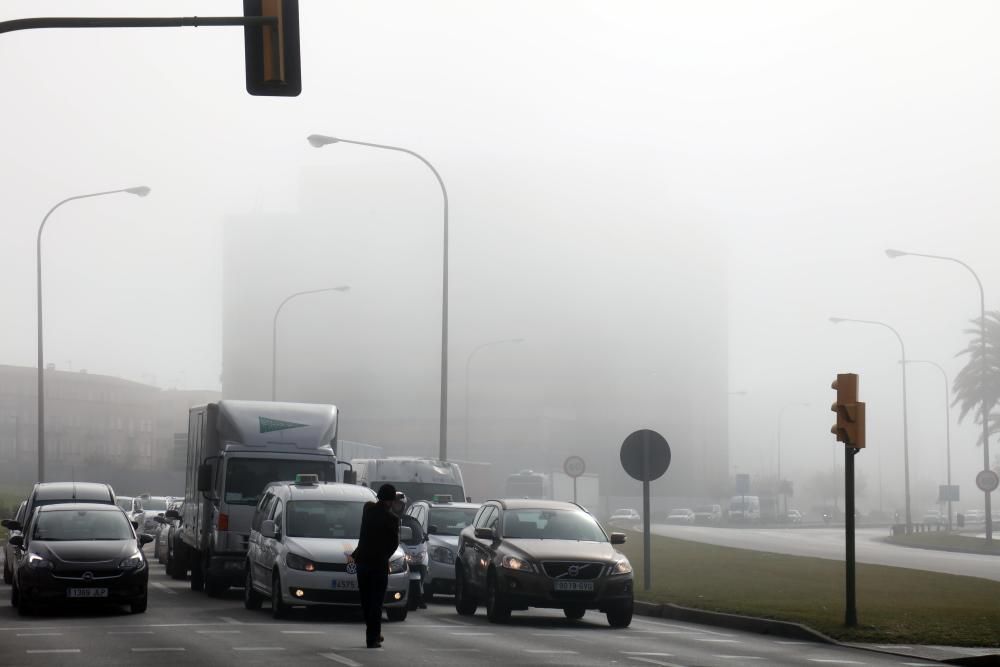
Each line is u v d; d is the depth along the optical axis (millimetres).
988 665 29812
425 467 65562
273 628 36375
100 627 36188
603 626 40688
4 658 28047
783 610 41219
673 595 48156
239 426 50500
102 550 40906
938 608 42000
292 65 24531
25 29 26578
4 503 130250
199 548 51781
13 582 43344
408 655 29391
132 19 26469
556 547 40469
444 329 75375
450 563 50875
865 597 46875
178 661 27609
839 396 37812
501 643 33250
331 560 38906
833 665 28750
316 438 51156
